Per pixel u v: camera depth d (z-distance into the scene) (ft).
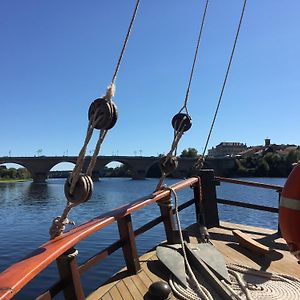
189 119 19.53
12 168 645.10
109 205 182.39
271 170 283.79
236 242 24.88
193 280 15.83
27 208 170.81
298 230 13.83
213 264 17.79
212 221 29.01
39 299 11.08
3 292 7.77
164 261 18.20
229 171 306.76
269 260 21.36
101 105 10.39
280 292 16.22
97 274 48.01
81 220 127.75
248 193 229.25
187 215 114.93
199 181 27.91
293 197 13.93
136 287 16.46
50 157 387.34
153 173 494.59
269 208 28.04
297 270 19.71
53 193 286.25
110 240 72.95
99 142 10.81
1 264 63.10
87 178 10.89
